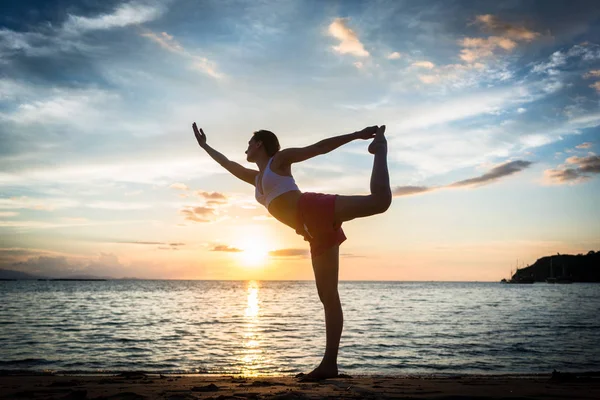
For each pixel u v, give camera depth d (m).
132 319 27.70
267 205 3.74
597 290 123.75
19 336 17.95
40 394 4.10
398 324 24.91
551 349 15.05
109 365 11.44
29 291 94.88
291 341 16.91
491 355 13.73
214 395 3.83
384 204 3.34
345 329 22.00
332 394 3.63
